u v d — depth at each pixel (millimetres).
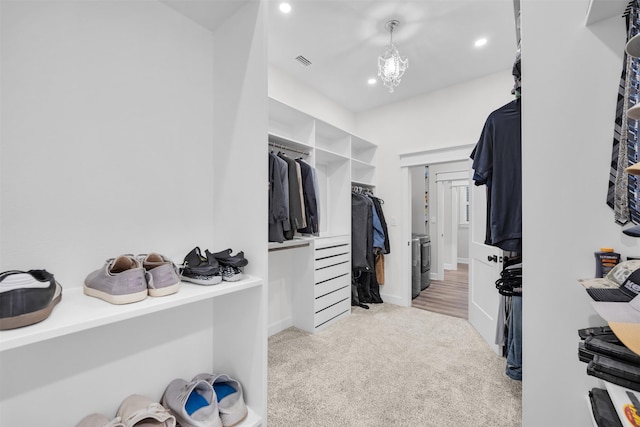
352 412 1455
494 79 2789
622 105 893
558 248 991
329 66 2664
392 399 1562
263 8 930
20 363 678
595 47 941
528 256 1044
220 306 1056
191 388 860
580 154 959
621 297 721
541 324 1019
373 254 3232
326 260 2725
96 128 823
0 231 668
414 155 3301
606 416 721
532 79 1039
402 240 3385
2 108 670
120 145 871
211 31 1110
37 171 719
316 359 2021
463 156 2945
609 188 916
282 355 2088
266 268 926
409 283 3350
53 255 743
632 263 789
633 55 558
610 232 914
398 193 3432
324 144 3221
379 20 2023
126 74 886
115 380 838
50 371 722
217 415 805
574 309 963
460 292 4055
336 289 2846
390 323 2758
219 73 1086
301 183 2309
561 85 990
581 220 956
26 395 687
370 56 2494
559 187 990
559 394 986
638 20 816
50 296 566
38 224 721
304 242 2498
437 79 2906
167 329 958
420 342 2312
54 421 728
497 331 1980
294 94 2883
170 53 993
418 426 1360
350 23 2055
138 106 913
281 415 1431
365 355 2084
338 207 3168
